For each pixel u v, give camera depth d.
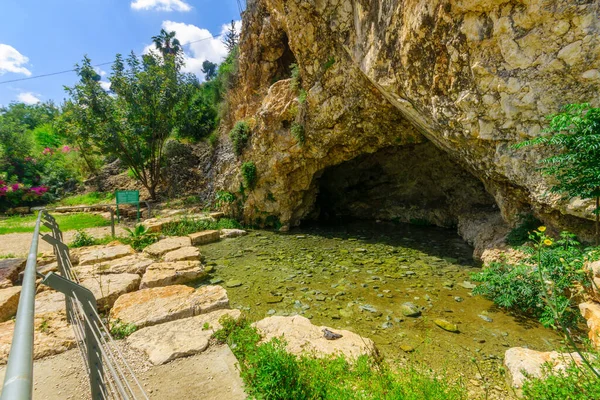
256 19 14.16
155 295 4.94
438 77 5.12
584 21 3.51
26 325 0.94
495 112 4.59
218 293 4.94
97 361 1.92
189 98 16.72
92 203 16.28
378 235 10.63
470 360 3.59
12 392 0.61
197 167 17.27
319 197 14.83
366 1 6.45
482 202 10.58
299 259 7.91
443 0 4.48
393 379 2.85
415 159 12.17
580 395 2.14
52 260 7.13
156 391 2.83
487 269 5.29
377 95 8.30
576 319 3.93
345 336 3.80
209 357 3.36
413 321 4.60
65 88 13.70
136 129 14.33
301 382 2.72
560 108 3.93
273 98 11.48
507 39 4.11
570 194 3.87
